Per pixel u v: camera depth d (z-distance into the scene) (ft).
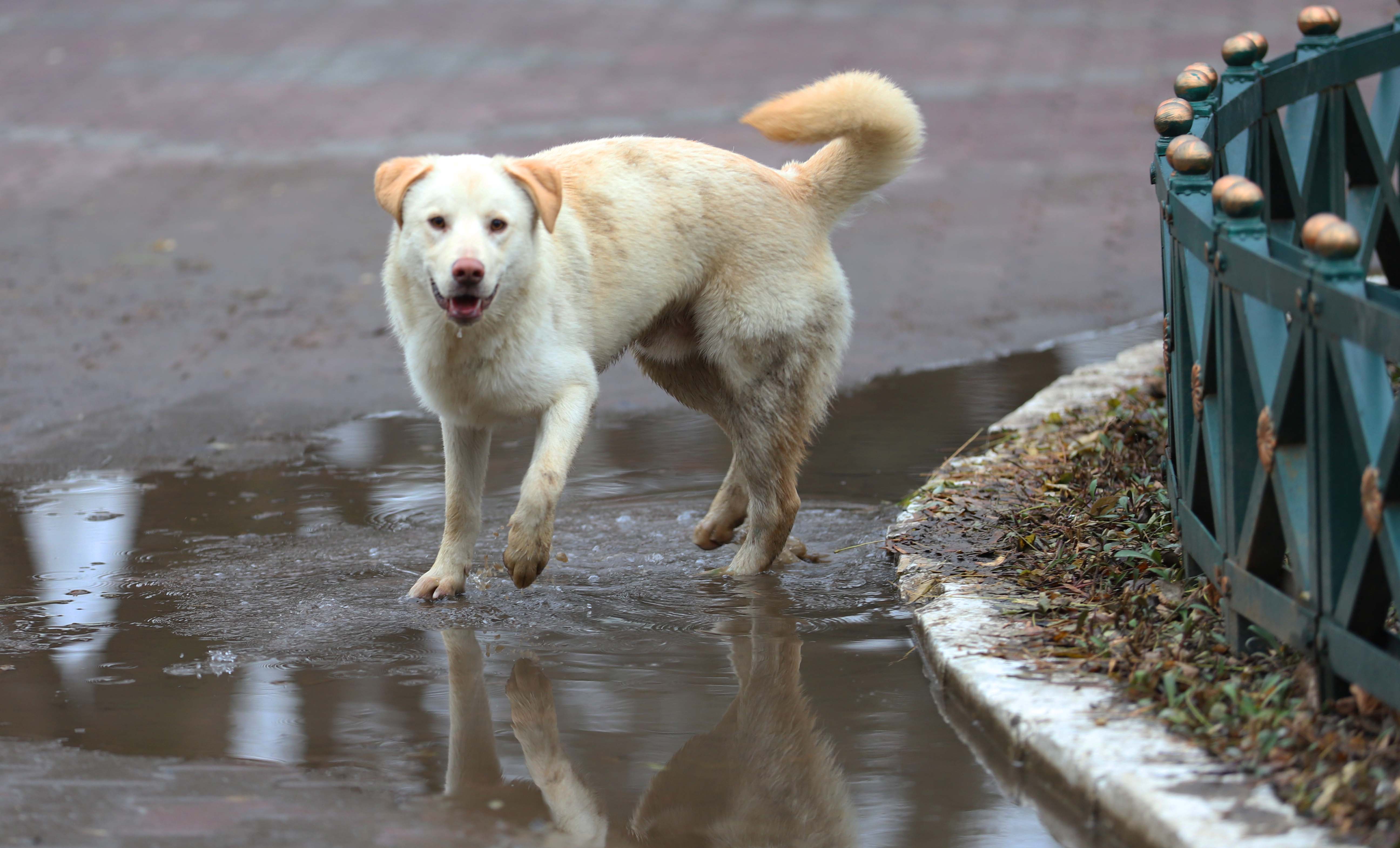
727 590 25.17
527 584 23.90
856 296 53.47
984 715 18.35
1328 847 13.79
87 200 72.23
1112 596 21.68
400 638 22.68
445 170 23.17
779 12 111.75
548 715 19.38
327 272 57.98
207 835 15.81
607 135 77.10
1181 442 20.63
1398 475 14.07
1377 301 16.10
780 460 26.61
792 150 71.82
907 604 23.80
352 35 109.60
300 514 30.25
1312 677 16.51
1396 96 25.22
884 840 15.81
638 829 16.16
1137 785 15.37
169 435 37.17
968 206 66.95
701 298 26.81
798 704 19.63
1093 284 53.72
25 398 40.78
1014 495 27.96
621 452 35.50
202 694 20.20
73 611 24.06
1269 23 99.60
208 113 89.71
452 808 16.60
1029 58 96.22
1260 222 17.08
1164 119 21.45
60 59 105.60
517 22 111.86
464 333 23.39
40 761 17.83
